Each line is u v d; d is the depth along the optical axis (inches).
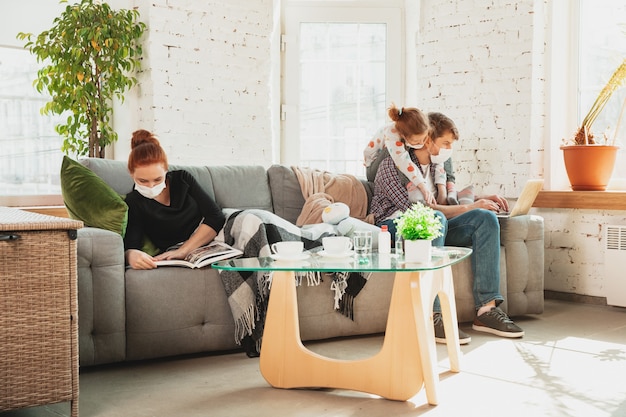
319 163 197.6
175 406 89.0
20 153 167.2
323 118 197.3
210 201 123.6
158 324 109.4
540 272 146.7
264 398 92.4
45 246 81.9
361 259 96.5
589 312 152.1
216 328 114.0
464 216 135.0
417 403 89.8
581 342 122.8
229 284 112.9
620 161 166.1
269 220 118.9
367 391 92.6
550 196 165.2
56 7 168.7
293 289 98.6
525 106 168.4
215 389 96.5
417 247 93.0
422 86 187.2
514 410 86.2
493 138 174.1
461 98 179.2
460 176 180.7
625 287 152.5
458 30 179.0
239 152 181.5
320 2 194.1
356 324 125.9
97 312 104.3
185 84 171.0
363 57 196.9
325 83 196.9
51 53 155.7
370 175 156.2
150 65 165.5
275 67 192.2
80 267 103.2
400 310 91.0
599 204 155.8
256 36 183.3
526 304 144.9
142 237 118.9
